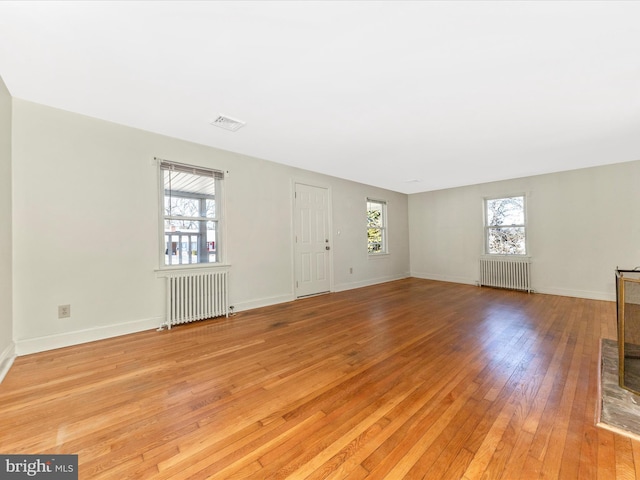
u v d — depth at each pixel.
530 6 1.41
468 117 2.71
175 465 1.25
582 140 3.32
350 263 5.67
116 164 2.93
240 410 1.66
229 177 3.82
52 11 1.41
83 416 1.60
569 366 2.21
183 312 3.30
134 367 2.22
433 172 4.91
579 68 1.92
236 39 1.64
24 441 1.39
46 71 1.97
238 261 3.91
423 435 1.45
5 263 2.23
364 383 1.98
